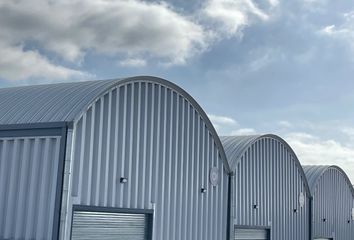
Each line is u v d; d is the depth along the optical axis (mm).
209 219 20578
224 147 23953
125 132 16016
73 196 13781
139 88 16797
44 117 14383
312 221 30062
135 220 16359
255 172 24438
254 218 23922
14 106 16016
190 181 19469
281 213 26562
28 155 14188
